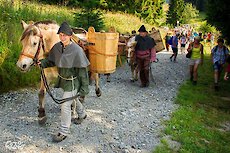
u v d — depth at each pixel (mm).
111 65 6996
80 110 6871
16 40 9805
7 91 8531
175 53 19234
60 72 5855
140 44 10766
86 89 5980
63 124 6031
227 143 7141
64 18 16328
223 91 11883
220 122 8492
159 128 7258
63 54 5660
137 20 34156
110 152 5910
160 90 10844
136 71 11734
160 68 15938
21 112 7285
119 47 11930
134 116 7875
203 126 7871
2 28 10016
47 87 6184
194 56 12500
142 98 9594
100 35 6695
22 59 5875
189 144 6578
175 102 9539
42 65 5918
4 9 12438
